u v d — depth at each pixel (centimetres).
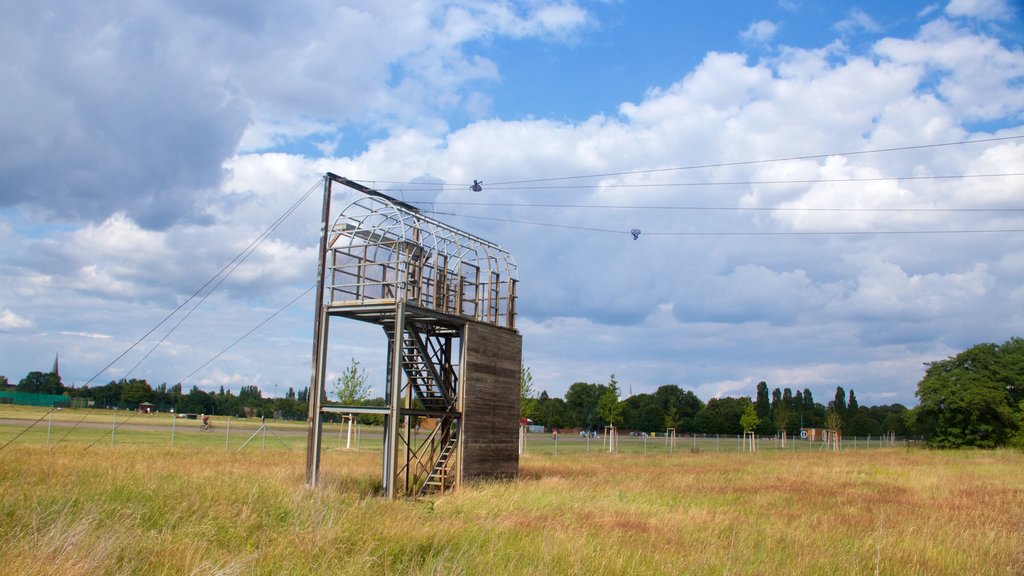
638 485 2597
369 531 1302
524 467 3516
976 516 2003
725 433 13238
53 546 1005
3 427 5128
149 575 989
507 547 1285
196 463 2570
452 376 2683
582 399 14262
